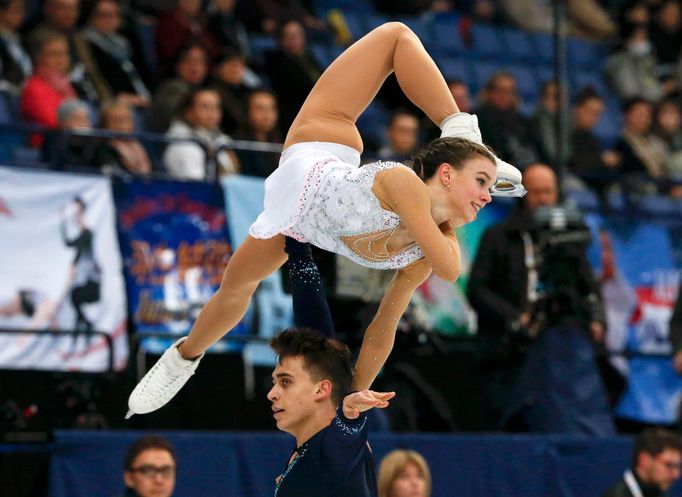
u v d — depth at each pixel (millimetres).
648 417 23250
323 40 31688
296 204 10570
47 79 23688
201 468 18094
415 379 20656
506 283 20453
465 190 10289
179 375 11562
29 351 19641
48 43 23797
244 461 18453
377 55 11094
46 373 20188
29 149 22188
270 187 10898
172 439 18016
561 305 20281
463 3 37156
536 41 36969
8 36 25047
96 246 20547
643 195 27781
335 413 10695
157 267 21000
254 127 24609
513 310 20188
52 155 21047
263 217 10891
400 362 20672
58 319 19969
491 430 21141
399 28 11172
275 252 11078
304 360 10789
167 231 21281
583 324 20453
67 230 20406
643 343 23953
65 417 18906
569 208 20531
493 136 26609
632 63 35438
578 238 20391
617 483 18984
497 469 19531
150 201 21312
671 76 36625
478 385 23016
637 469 18812
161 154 23531
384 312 10930
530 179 21312
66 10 25453
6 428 18156
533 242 20406
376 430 19812
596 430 20203
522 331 20047
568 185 27406
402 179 10094
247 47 29656
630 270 24266
